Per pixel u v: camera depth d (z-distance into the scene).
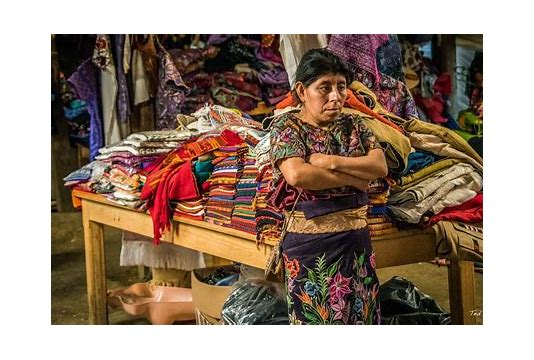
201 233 3.49
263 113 5.64
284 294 3.36
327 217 2.73
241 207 3.23
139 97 5.19
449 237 3.10
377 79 3.54
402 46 5.74
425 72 5.85
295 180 2.64
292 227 2.77
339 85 2.72
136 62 5.15
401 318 3.69
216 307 3.58
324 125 2.76
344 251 2.73
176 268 4.43
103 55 4.98
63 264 5.55
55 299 4.78
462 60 6.42
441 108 5.89
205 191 3.48
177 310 4.10
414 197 3.02
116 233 6.38
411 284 3.99
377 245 3.00
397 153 2.96
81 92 5.12
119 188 3.95
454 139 3.26
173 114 5.24
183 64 5.41
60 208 6.69
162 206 3.58
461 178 3.20
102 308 4.31
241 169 3.32
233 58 5.60
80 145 6.59
